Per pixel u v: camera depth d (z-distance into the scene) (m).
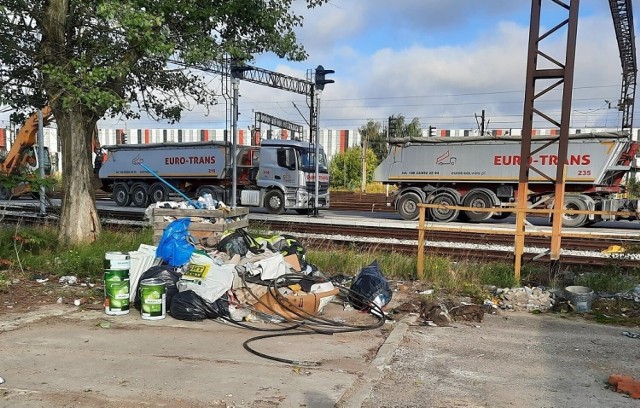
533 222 19.61
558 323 6.51
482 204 19.16
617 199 17.84
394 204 20.66
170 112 12.88
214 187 23.80
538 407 4.07
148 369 4.64
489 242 12.79
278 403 3.99
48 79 9.59
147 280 6.45
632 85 26.72
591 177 17.89
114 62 9.61
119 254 6.47
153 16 8.79
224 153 23.62
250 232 12.22
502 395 4.29
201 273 6.53
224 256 7.27
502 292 7.78
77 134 10.46
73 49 10.02
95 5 9.23
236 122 18.64
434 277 8.78
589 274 8.63
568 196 17.66
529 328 6.28
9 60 10.16
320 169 22.22
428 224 16.81
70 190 10.52
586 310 7.03
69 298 7.30
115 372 4.57
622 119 27.05
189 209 8.61
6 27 9.74
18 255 9.20
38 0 9.83
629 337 5.95
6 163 22.70
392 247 11.92
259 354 5.06
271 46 12.32
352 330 6.01
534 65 8.36
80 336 5.59
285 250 7.85
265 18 11.58
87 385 4.27
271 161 21.97
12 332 5.70
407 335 5.88
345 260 9.71
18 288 7.80
